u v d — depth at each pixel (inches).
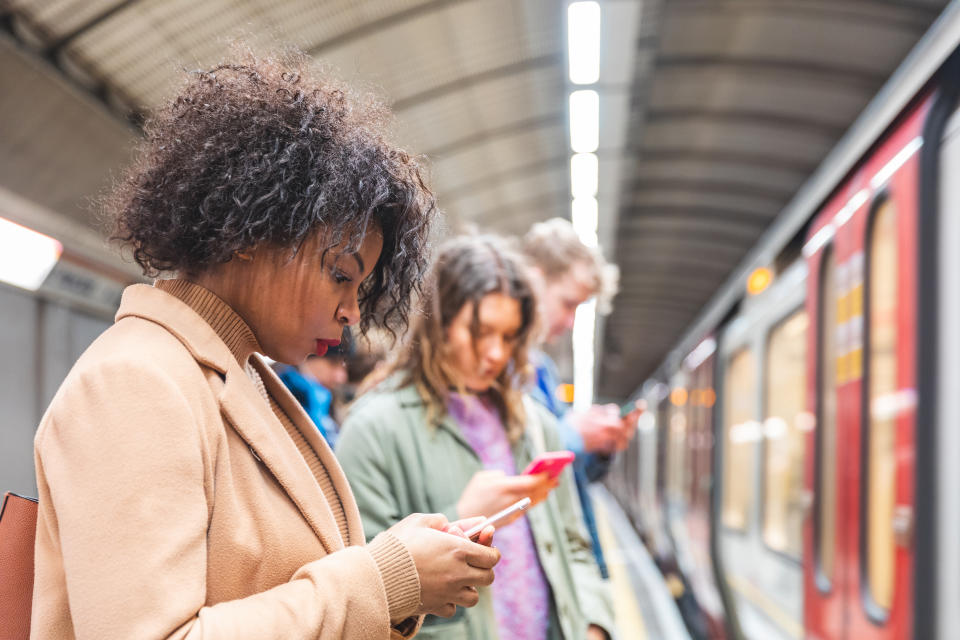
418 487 78.8
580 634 82.0
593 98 318.3
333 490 52.1
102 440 36.9
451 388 85.4
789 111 380.8
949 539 101.3
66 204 217.8
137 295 44.0
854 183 146.9
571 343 794.8
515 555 80.4
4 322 190.1
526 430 87.4
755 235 585.0
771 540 221.3
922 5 277.7
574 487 96.4
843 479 148.9
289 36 246.5
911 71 116.0
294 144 42.8
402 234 48.6
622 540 570.9
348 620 39.7
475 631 74.1
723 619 275.3
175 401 38.8
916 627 104.3
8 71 185.9
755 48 327.0
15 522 41.8
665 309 901.8
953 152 106.1
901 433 115.4
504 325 82.9
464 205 468.1
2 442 182.5
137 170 45.6
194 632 35.3
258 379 51.6
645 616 309.4
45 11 185.9
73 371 40.1
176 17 208.5
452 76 311.4
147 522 36.1
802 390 188.9
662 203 546.3
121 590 35.0
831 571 156.8
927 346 108.6
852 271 145.9
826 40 314.2
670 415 476.4
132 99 229.5
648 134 423.8
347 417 84.4
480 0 263.6
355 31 261.1
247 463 43.0
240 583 40.8
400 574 42.9
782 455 212.7
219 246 42.3
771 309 227.3
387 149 48.0
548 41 296.2
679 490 412.5
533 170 438.6
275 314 45.5
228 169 42.2
